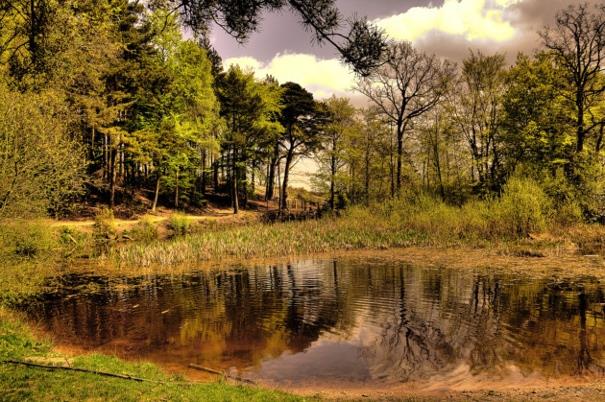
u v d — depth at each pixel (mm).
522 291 12297
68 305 12453
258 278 15914
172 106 36750
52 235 11758
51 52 8086
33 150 9516
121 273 17500
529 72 29562
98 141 32188
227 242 23219
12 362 6395
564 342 8305
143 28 26656
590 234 20844
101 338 9555
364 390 6723
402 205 29000
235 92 39219
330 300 12305
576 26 25922
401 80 33219
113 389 5484
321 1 5000
